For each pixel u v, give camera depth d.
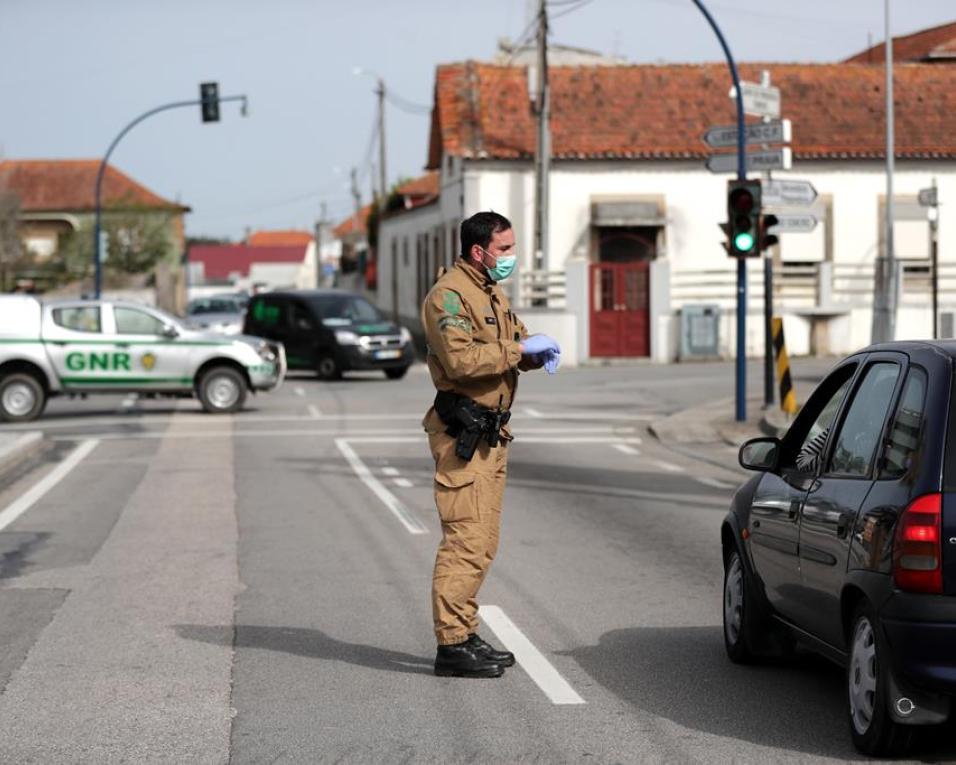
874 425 10.68
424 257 89.88
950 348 10.23
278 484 28.03
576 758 10.34
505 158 71.94
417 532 21.72
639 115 74.44
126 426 41.38
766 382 39.75
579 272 67.62
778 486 12.29
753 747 10.58
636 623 15.09
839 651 10.84
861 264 71.75
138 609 16.05
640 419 41.88
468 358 12.04
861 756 10.32
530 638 14.38
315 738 10.91
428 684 12.55
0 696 12.23
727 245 37.62
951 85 78.44
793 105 76.25
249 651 13.91
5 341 43.16
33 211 149.62
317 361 60.41
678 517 23.25
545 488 27.23
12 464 32.16
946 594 9.43
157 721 11.41
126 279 132.50
